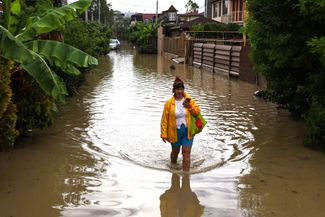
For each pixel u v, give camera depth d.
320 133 7.89
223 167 7.12
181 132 6.79
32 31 6.91
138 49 51.69
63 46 6.59
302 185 6.32
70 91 13.84
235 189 6.16
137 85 17.64
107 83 18.16
